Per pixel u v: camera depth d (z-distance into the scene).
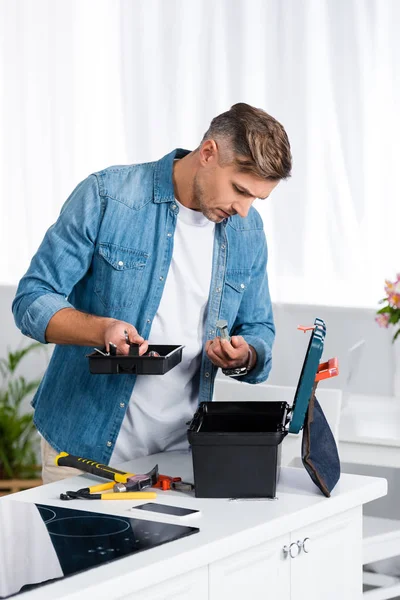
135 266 2.25
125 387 2.24
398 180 3.75
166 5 3.99
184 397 2.32
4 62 4.35
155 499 1.89
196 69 3.97
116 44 4.13
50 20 4.25
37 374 4.57
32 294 2.19
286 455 2.83
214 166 2.05
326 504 1.88
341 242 3.84
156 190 2.25
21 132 4.37
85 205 2.23
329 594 1.96
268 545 1.78
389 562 3.44
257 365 2.28
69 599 1.38
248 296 2.45
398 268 3.78
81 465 2.06
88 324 2.10
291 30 3.82
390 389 3.77
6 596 1.36
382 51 3.72
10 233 4.46
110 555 1.54
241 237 2.35
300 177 3.87
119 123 4.17
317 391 2.82
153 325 2.27
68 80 4.24
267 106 3.89
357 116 3.77
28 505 1.84
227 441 1.87
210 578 1.65
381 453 2.80
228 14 3.91
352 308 3.79
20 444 4.43
